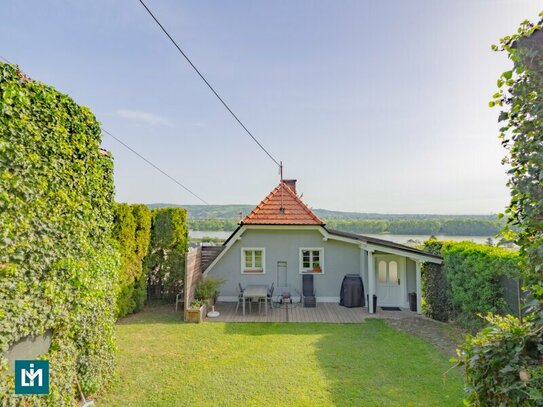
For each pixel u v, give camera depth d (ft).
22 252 11.32
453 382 18.52
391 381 18.75
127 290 33.55
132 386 18.17
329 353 23.43
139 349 24.29
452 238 42.39
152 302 41.14
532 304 8.06
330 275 42.27
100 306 17.47
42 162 12.47
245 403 16.42
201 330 29.37
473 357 8.12
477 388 8.16
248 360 22.11
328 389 17.84
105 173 18.21
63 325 14.03
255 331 29.12
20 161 11.21
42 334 12.80
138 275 35.83
